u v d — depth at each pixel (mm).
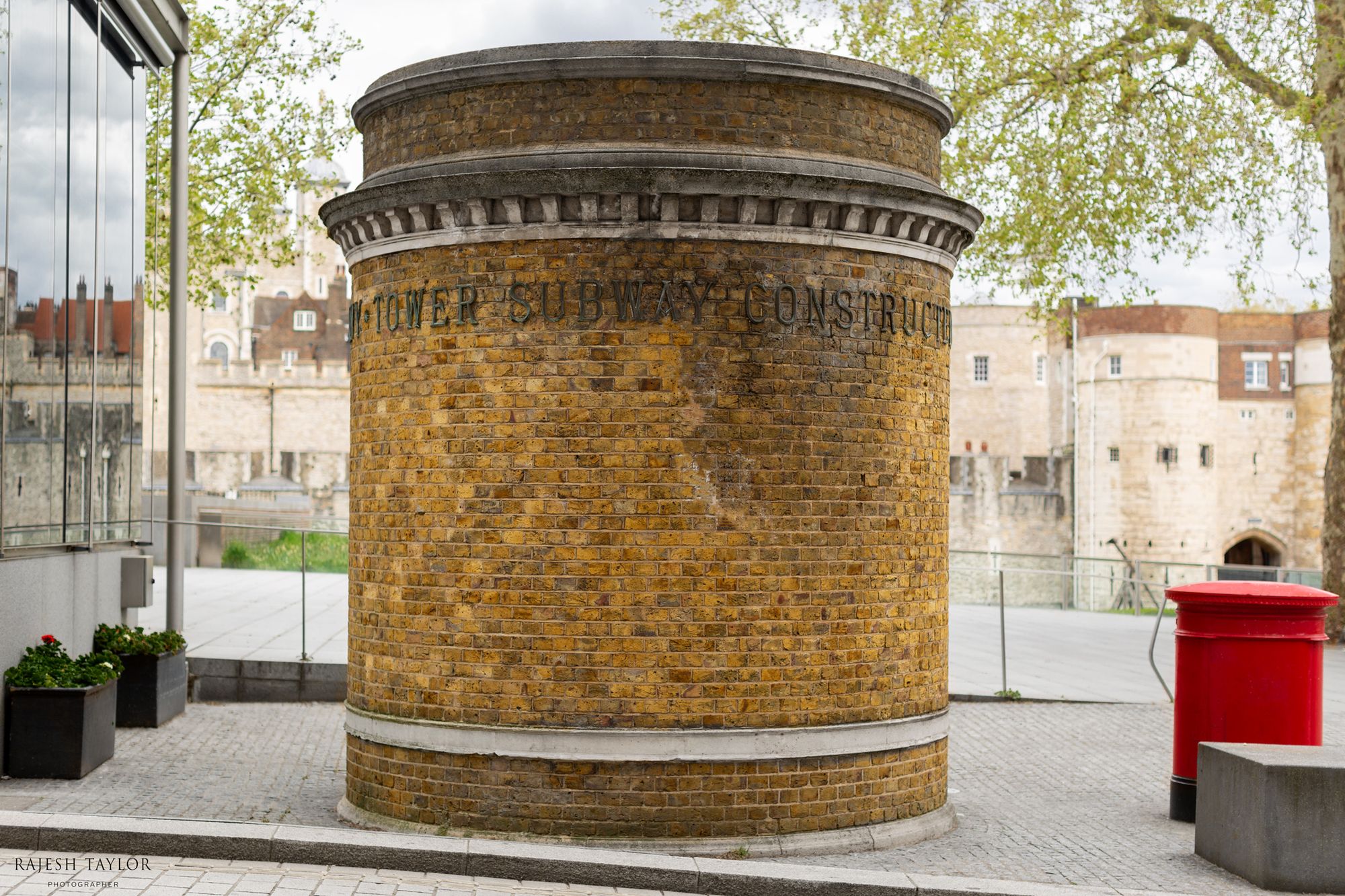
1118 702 16594
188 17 16719
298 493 70750
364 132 10430
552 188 9016
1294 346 76688
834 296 9477
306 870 7688
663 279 9148
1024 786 12039
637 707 9086
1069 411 76312
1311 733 10359
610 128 9250
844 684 9461
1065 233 26938
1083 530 72562
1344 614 24781
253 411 83625
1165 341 72500
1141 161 26406
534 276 9234
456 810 9320
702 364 9164
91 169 14109
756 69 9266
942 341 10305
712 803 9109
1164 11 26297
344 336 92812
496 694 9234
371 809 9797
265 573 25125
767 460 9250
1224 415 76188
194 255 30406
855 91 9656
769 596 9227
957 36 26266
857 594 9523
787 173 9055
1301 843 8547
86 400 13828
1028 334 81812
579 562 9125
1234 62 26297
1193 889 8594
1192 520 72812
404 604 9617
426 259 9562
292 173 29766
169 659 14398
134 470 15844
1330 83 25672
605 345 9141
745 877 7895
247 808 10391
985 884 8016
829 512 9414
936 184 10445
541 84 9328
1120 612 27453
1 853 7680
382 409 9844
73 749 11125
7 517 11516
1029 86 27031
